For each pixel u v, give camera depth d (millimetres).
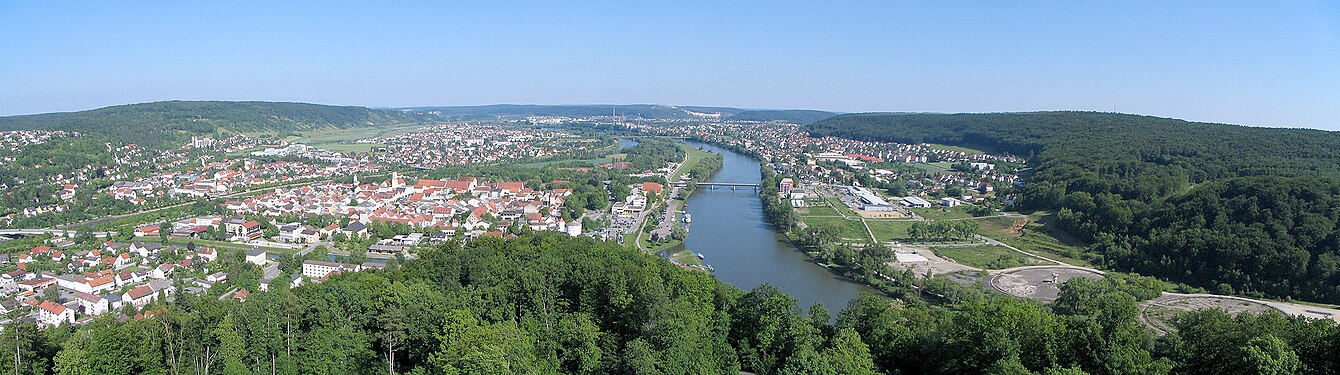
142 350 129250
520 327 143250
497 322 141750
